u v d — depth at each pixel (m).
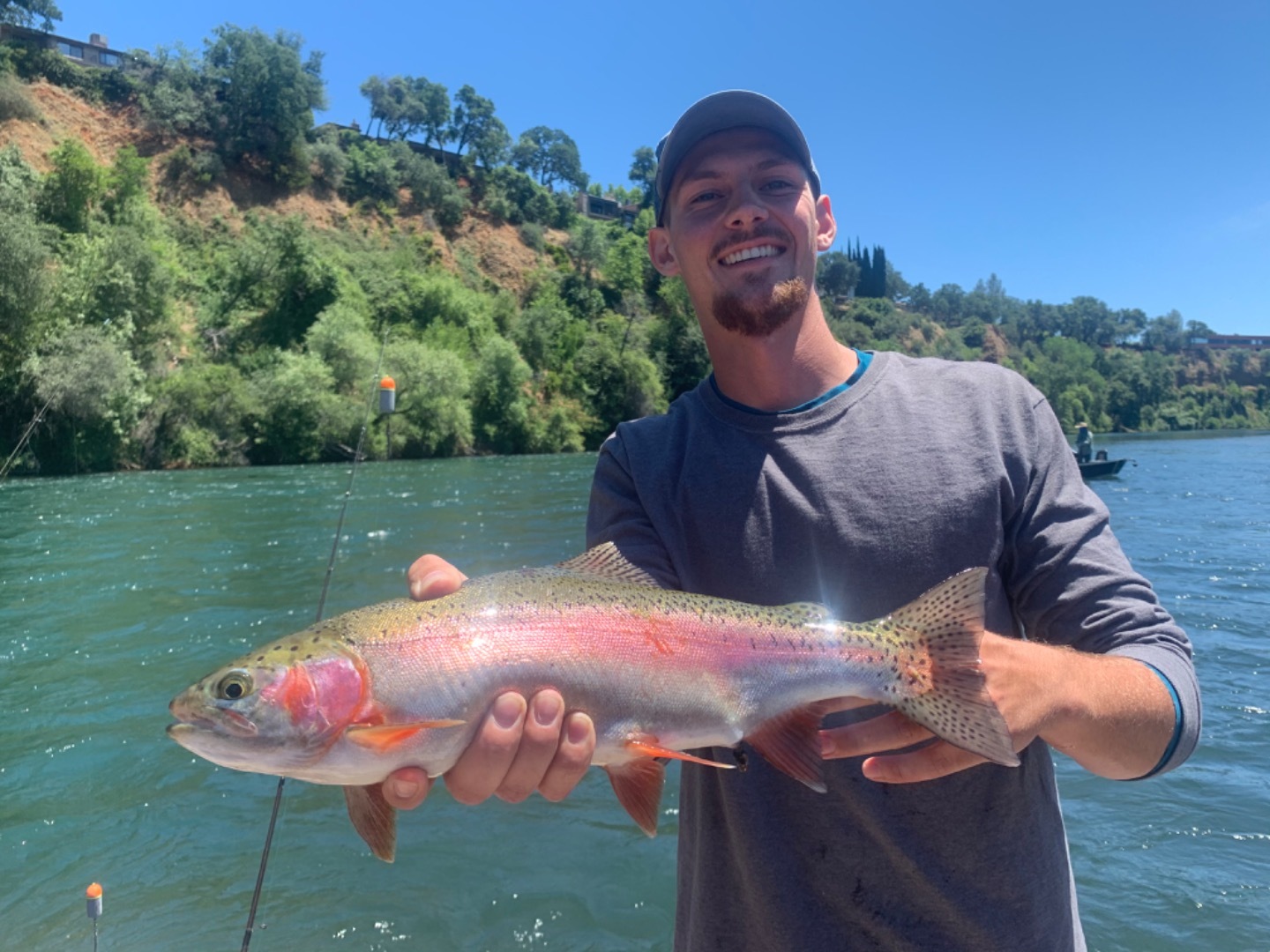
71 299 34.75
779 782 2.05
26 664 9.02
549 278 77.69
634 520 2.33
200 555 14.98
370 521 19.19
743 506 2.19
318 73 79.75
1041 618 1.99
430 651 1.99
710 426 2.35
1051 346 130.38
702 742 2.05
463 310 59.59
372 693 1.96
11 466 29.56
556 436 54.12
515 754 1.83
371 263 60.22
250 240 51.75
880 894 1.93
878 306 128.75
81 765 6.54
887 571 2.04
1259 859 5.12
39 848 5.36
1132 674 1.65
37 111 54.00
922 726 1.75
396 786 1.90
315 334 42.38
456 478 30.69
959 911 1.88
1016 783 1.96
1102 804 5.87
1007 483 2.06
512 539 16.78
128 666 8.99
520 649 2.00
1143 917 4.60
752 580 2.14
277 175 65.62
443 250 73.38
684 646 2.06
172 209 56.59
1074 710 1.59
